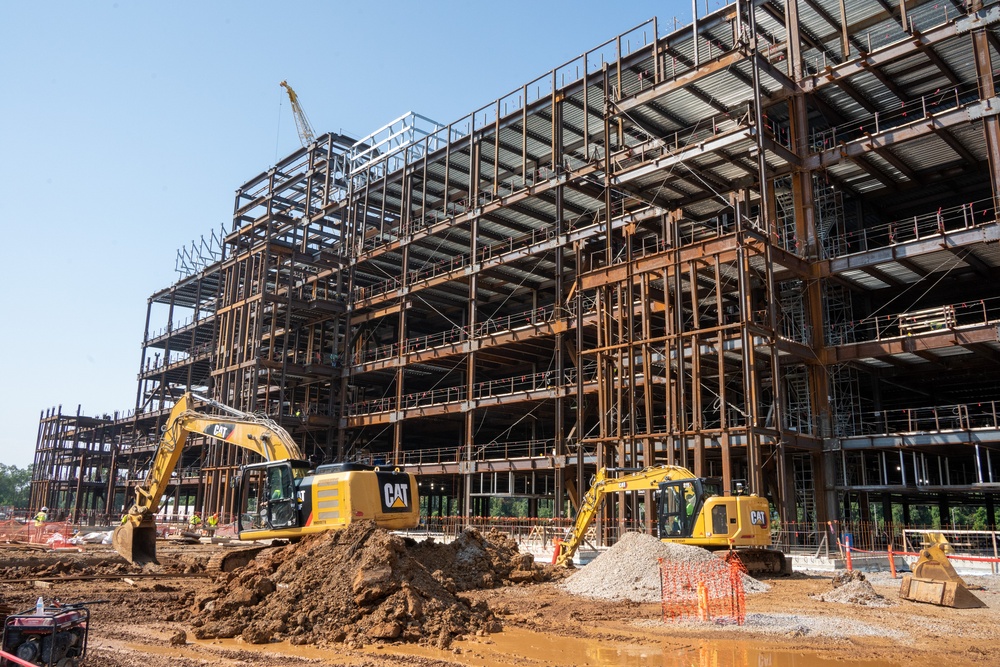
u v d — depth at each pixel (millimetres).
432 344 77438
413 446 81250
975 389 48031
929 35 37031
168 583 24266
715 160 40938
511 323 70062
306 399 72438
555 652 14086
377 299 68562
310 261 71688
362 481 22406
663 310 48000
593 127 57000
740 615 17656
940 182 43312
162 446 29094
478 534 26453
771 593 22516
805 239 40938
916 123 37375
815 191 42438
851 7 42094
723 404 35062
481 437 75125
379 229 74250
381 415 64375
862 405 49562
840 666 13094
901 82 40906
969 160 39906
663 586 21578
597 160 50750
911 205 47156
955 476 50594
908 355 38438
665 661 13406
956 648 14539
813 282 40688
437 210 72062
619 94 48656
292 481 23656
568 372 56500
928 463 47750
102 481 103500
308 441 75375
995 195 34781
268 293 69062
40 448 105375
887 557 32500
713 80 39844
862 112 44031
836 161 40125
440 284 63406
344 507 22062
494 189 58125
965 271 40250
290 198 82812
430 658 13438
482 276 60938
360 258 70812
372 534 18078
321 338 73125
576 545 31250
